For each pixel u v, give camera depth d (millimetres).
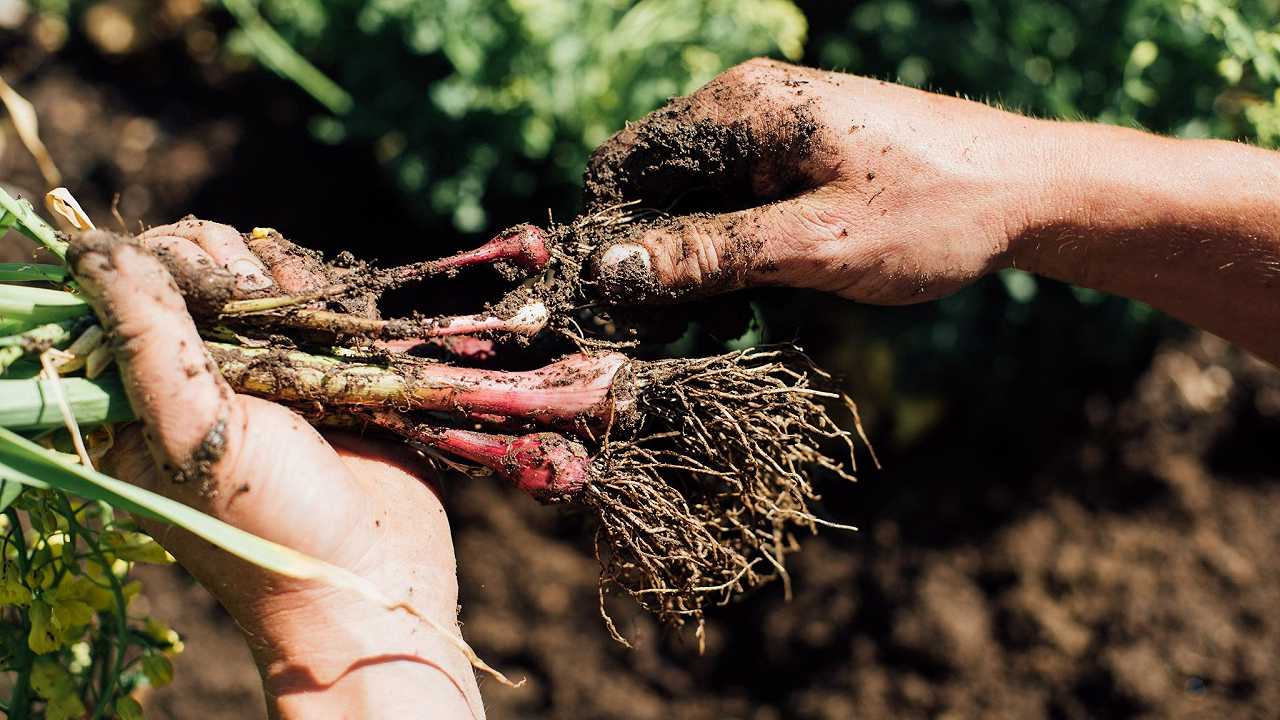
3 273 530
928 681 928
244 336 533
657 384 560
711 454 573
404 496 542
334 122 1071
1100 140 586
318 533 504
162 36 1234
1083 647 910
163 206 1130
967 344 959
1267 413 976
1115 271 600
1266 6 817
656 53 998
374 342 544
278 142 1169
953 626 931
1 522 556
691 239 559
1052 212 581
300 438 508
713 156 569
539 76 973
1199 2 752
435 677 514
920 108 578
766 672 969
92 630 583
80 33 1218
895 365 989
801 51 1042
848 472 1013
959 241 575
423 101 1035
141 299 484
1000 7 965
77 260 480
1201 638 893
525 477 550
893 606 955
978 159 572
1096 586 932
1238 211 577
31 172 1126
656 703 964
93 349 498
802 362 602
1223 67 741
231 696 917
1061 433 1002
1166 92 856
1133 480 974
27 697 550
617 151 574
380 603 496
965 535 976
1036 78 938
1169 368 1000
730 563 611
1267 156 587
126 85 1204
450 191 1007
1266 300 591
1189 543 939
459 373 545
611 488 556
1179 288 599
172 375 486
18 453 478
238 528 497
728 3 990
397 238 1107
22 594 529
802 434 587
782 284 577
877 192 565
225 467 491
